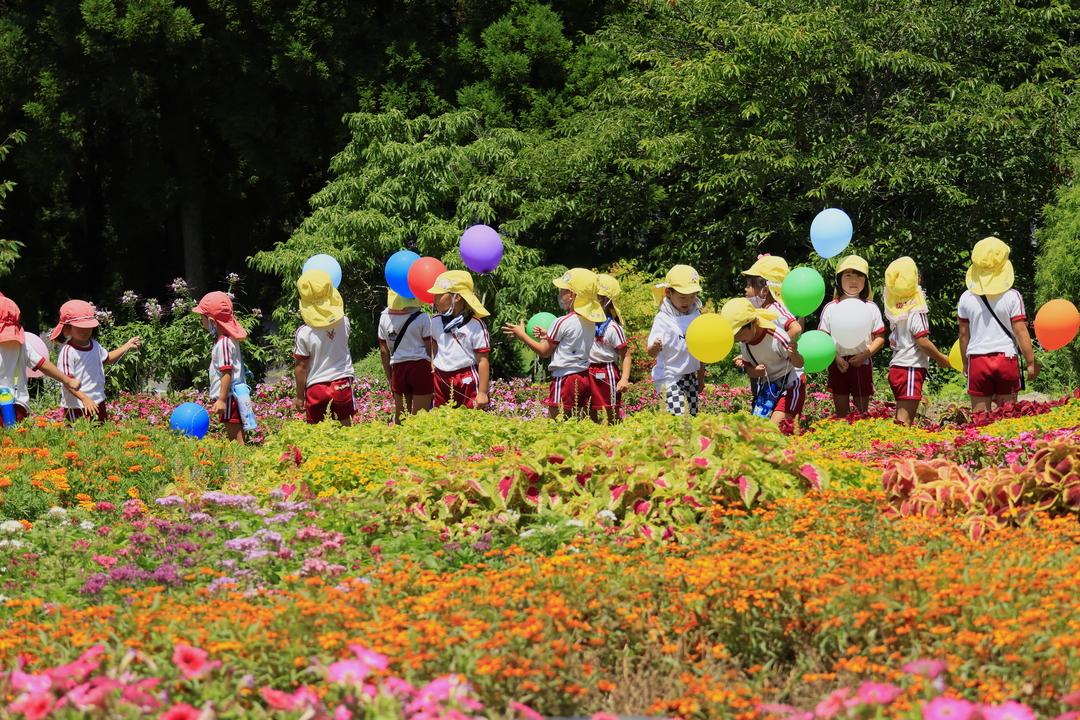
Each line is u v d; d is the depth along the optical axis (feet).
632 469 25.52
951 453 32.01
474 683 15.85
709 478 24.98
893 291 40.37
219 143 87.92
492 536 24.18
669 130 68.64
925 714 13.60
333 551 22.99
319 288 38.47
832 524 22.24
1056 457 23.22
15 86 77.92
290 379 59.98
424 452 31.89
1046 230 62.49
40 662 16.58
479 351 38.22
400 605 18.83
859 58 62.95
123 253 89.20
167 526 24.73
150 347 64.13
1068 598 17.11
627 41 73.82
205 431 42.55
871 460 31.99
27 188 85.46
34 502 28.91
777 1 65.67
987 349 39.24
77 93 77.97
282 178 83.56
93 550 23.93
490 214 68.44
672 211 70.95
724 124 67.15
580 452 27.22
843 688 16.21
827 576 18.01
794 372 36.24
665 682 17.16
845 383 42.42
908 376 40.37
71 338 40.57
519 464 25.70
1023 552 19.47
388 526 25.07
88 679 15.52
